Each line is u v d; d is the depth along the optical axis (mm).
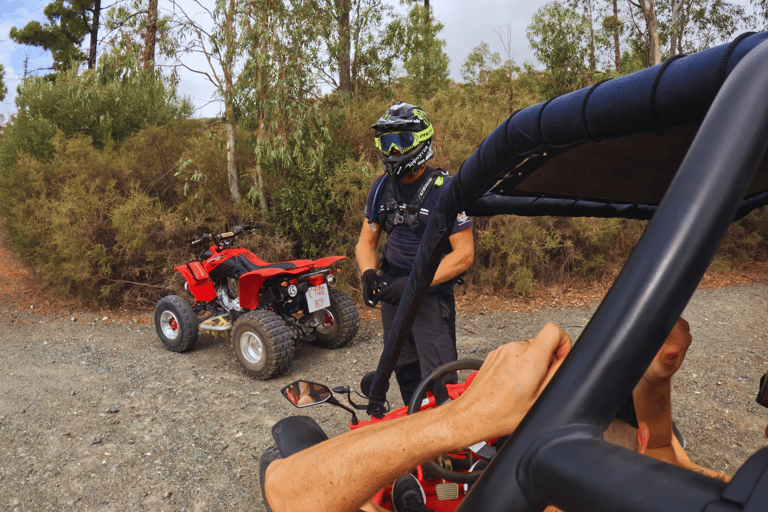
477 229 6984
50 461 3242
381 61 9695
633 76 433
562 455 222
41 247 7309
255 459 3238
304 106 6668
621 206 1085
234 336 4492
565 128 513
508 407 376
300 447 1652
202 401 4062
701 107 380
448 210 798
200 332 5785
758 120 247
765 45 281
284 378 4480
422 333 2352
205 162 7199
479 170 693
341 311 4984
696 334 5363
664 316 229
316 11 7168
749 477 166
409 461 429
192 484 2988
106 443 3459
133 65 6797
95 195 6988
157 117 9367
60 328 6016
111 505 2807
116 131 9234
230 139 7039
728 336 5289
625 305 240
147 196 7297
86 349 5301
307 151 6648
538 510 235
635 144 714
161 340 5457
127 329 5984
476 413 390
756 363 4594
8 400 4125
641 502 183
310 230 6797
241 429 3609
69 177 7535
